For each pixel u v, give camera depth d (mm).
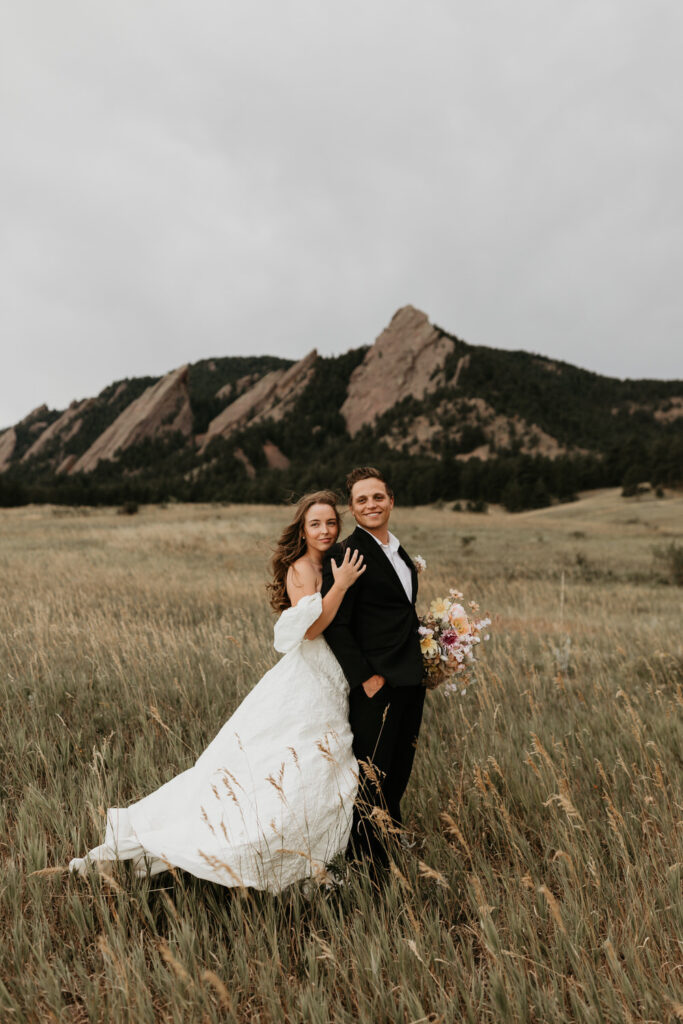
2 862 2561
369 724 2406
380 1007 1814
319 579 2555
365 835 2506
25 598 9656
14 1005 1814
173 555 20922
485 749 3625
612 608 12586
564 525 48406
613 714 4285
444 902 2342
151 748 3602
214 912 2283
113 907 2141
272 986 1842
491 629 8594
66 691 4738
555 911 1860
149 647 6102
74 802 2924
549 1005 1790
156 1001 1908
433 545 31094
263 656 5672
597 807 2996
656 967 1944
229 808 2299
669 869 2242
